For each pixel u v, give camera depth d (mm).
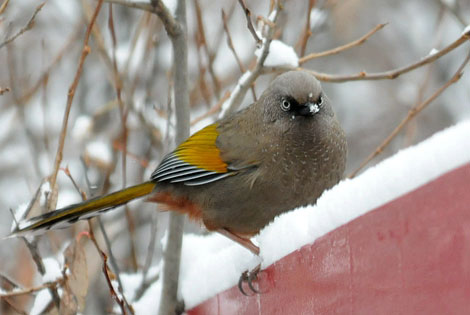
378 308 6559
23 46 17328
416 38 19281
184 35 11016
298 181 10258
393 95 19109
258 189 10336
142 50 15484
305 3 16906
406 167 6285
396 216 6379
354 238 6965
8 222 16656
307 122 10094
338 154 10352
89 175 15109
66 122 10727
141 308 11742
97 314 14398
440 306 5836
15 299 13773
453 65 18453
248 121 10594
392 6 19562
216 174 10484
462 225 5652
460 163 5699
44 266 10930
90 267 14172
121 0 10547
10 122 16422
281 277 8391
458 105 18172
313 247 7684
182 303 10938
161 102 15891
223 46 17297
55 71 17172
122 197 10641
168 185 10828
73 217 10422
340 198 7266
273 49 11438
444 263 5816
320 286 7500
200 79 13547
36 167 13422
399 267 6312
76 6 17750
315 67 19406
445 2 14492
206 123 14102
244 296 9234
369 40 19438
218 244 11938
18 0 17688
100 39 13820
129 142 15781
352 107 19500
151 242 12109
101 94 16359
